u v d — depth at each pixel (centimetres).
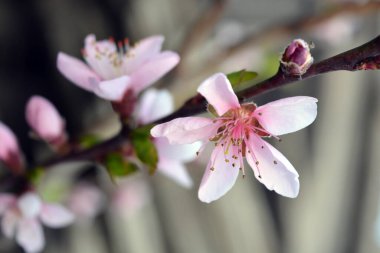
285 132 26
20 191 33
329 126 63
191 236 58
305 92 60
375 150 65
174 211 58
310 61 25
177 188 58
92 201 48
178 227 58
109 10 54
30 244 34
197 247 58
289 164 26
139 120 30
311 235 64
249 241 60
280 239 62
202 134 26
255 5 57
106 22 54
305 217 63
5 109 50
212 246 59
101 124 42
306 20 41
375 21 59
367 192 66
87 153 29
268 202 62
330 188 64
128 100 28
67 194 45
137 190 51
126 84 28
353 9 40
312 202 63
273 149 26
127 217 55
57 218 34
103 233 54
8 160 32
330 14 40
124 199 50
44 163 32
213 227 59
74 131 51
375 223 67
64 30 53
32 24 52
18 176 32
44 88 52
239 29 54
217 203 59
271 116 26
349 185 65
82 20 54
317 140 63
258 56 45
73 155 31
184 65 41
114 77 29
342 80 63
